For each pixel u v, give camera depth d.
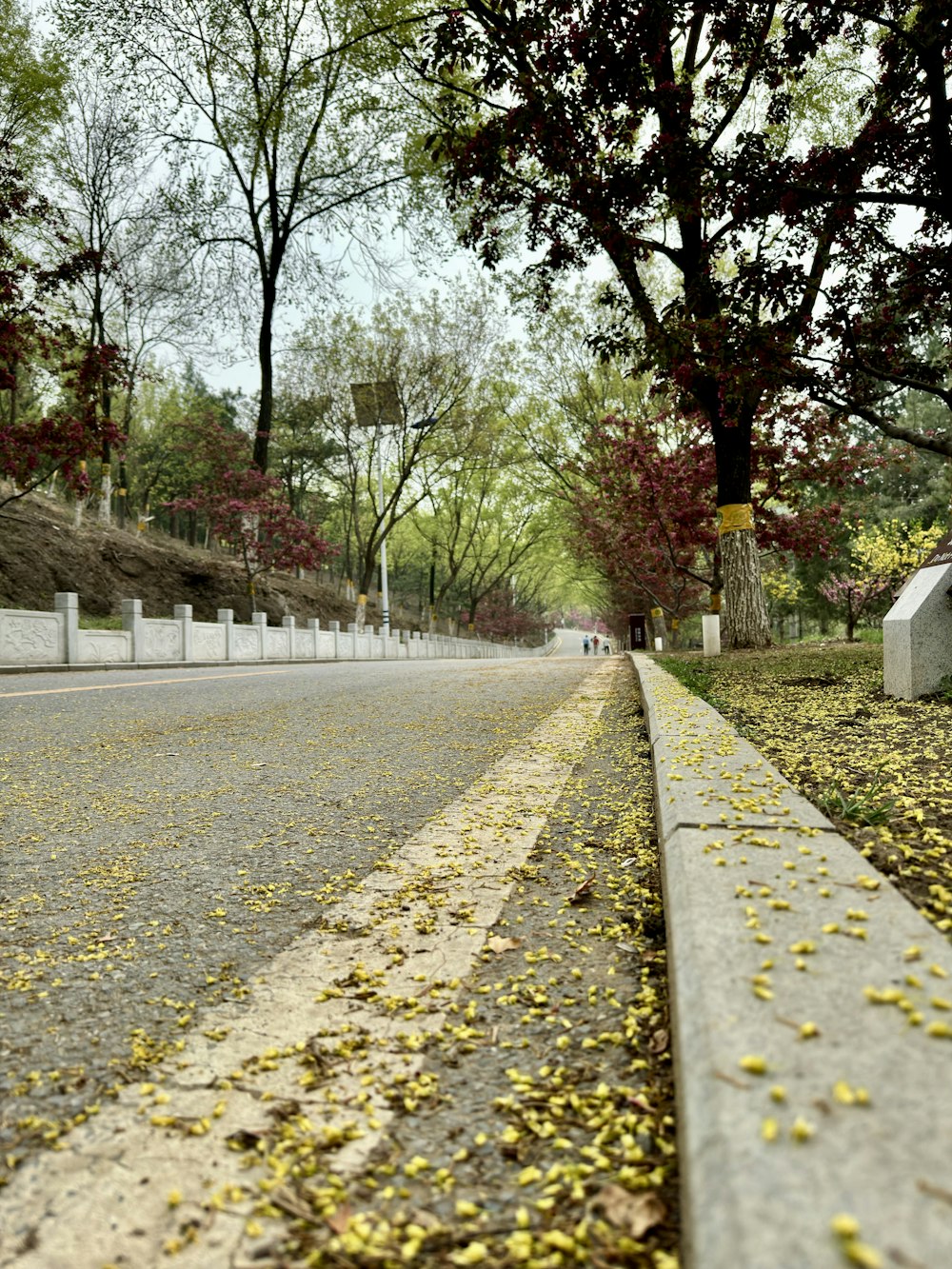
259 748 6.51
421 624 65.81
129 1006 2.29
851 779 3.75
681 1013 1.53
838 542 25.48
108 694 10.74
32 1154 1.63
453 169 9.10
